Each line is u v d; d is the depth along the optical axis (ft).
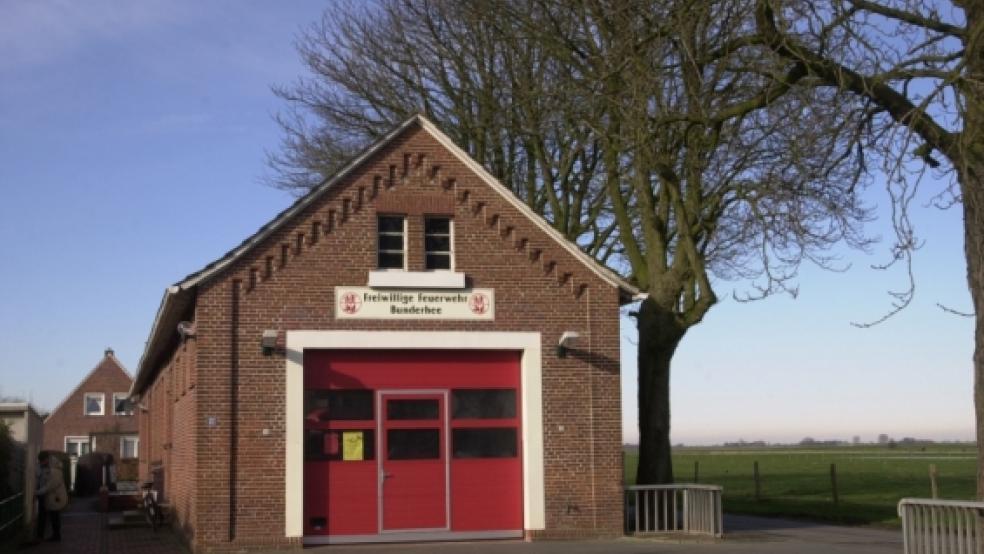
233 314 66.13
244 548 64.23
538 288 71.56
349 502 67.62
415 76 106.83
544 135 90.17
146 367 111.96
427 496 68.90
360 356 69.00
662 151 63.87
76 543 78.38
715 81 54.39
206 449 64.44
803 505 114.73
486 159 105.70
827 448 599.57
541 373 70.85
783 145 63.52
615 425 71.56
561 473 70.33
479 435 70.33
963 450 442.50
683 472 226.99
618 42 55.47
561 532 69.72
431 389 69.92
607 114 63.82
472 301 70.33
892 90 46.75
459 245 70.79
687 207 75.25
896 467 235.20
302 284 67.62
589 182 99.86
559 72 75.41
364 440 68.44
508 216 71.67
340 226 68.80
